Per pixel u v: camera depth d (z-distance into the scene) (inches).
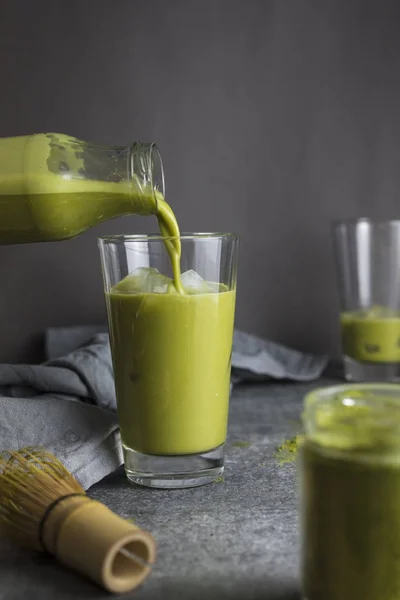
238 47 34.6
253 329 35.8
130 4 33.8
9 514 19.4
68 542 18.1
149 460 22.7
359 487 16.0
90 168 23.4
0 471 21.0
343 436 16.2
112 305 22.5
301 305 36.0
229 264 22.8
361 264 32.1
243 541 19.9
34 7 33.4
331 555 16.3
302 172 35.5
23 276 34.4
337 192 35.8
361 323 32.1
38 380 26.3
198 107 34.5
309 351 36.3
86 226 24.3
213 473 23.1
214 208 35.0
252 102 34.9
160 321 21.9
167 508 21.6
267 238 35.5
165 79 34.2
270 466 24.4
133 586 17.8
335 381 33.5
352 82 35.6
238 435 27.0
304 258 35.9
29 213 23.5
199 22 34.2
